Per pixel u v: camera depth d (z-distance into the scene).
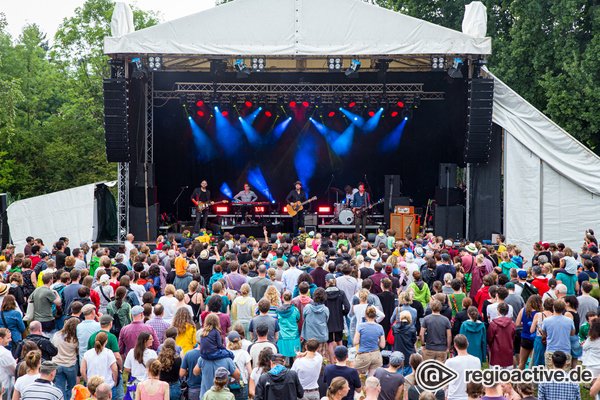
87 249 16.70
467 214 25.25
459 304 12.45
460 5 36.66
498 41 34.03
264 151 32.16
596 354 10.63
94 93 47.31
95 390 8.18
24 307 13.80
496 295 12.02
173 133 30.81
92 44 48.62
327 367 9.47
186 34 23.03
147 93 26.66
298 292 13.11
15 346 12.20
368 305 11.62
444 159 30.56
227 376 8.66
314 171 32.53
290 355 11.39
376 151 31.95
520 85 33.44
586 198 23.98
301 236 19.97
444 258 14.59
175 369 9.98
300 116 30.67
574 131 31.30
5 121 35.88
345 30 23.25
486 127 23.75
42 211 25.27
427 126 30.88
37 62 53.03
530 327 11.92
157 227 26.73
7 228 25.83
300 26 23.22
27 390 8.62
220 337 9.76
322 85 27.88
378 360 10.90
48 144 39.91
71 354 10.62
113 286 12.99
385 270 13.44
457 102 26.53
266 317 11.02
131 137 24.95
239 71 24.02
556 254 15.30
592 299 12.77
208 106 29.39
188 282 13.91
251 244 18.56
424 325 11.35
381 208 31.95
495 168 25.33
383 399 9.15
